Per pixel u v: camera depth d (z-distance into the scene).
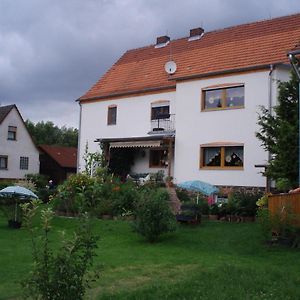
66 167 55.34
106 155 30.80
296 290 8.45
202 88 26.94
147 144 28.73
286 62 23.94
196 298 7.88
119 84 33.38
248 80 25.05
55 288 5.55
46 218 6.34
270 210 14.24
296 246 13.44
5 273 10.34
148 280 9.68
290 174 17.61
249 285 8.78
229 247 14.08
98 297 8.24
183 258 12.32
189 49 31.05
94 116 34.06
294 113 18.19
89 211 6.71
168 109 29.69
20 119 53.03
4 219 21.98
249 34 28.39
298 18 27.27
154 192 16.62
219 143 25.86
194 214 17.73
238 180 24.95
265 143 19.33
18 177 52.19
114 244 15.03
